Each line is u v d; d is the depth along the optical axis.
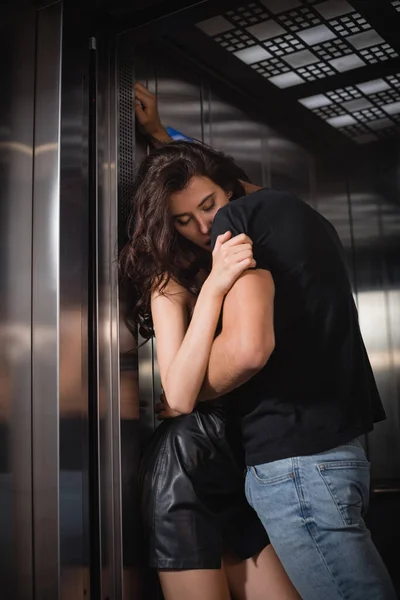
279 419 1.23
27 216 1.64
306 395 1.22
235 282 1.20
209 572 1.44
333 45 2.22
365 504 1.25
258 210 1.29
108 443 1.60
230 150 2.37
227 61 2.29
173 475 1.49
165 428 1.59
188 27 2.08
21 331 1.60
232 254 1.21
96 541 1.56
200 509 1.48
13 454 1.57
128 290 1.69
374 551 1.18
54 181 1.61
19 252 1.64
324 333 1.25
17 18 1.74
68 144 1.63
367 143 2.69
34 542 1.51
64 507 1.49
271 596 1.53
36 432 1.55
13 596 1.51
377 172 2.65
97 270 1.66
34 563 1.50
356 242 2.61
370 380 1.39
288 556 1.23
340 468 1.18
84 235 1.64
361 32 2.14
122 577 1.54
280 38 2.17
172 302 1.52
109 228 1.70
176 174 1.53
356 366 1.27
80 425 1.56
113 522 1.57
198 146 1.61
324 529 1.17
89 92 1.74
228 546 1.58
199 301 1.27
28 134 1.67
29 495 1.53
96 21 1.78
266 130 2.54
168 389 1.31
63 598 1.45
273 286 1.21
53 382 1.53
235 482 1.54
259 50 2.23
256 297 1.16
